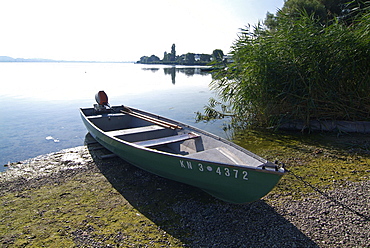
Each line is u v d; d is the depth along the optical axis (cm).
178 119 1284
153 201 517
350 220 435
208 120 1249
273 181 399
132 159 629
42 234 422
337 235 401
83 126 1162
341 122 934
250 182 422
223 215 463
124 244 394
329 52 902
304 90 917
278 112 990
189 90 2398
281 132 968
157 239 405
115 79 3738
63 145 898
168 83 3084
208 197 527
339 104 909
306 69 930
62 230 431
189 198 525
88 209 492
